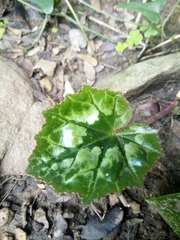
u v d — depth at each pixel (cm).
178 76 13
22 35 15
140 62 14
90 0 16
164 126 13
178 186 12
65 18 15
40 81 14
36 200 12
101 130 10
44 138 9
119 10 16
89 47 15
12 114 12
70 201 11
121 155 9
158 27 14
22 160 12
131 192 12
